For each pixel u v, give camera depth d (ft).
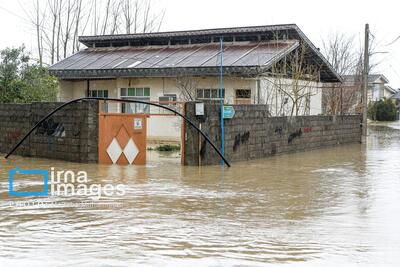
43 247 18.80
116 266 16.74
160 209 25.38
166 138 66.85
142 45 81.56
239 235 20.62
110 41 83.25
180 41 78.74
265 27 71.10
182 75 65.31
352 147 67.10
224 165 43.19
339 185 33.76
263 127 50.21
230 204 26.89
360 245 19.38
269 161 47.70
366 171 41.27
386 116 173.47
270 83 65.26
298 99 65.98
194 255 17.97
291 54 69.26
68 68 74.43
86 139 43.01
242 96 64.39
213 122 42.80
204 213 24.59
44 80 65.05
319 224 22.65
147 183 33.27
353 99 101.14
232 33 73.56
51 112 44.42
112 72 70.03
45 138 46.57
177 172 38.45
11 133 50.62
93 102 42.91
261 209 25.72
